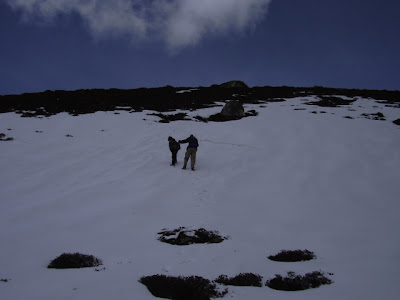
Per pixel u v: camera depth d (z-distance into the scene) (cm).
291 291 639
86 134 2503
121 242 937
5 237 960
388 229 1051
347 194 1426
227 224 1112
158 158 2006
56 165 1814
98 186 1516
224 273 735
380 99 4406
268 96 4553
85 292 602
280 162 1906
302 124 2786
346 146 2181
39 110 3344
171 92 4784
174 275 710
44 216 1155
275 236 1015
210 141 2364
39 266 757
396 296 590
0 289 611
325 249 905
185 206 1285
